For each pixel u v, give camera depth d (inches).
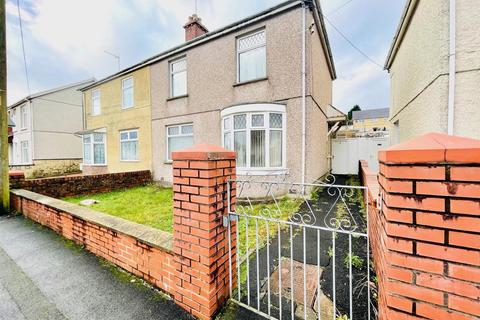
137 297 90.5
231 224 90.0
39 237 153.3
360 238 141.3
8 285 99.9
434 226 42.9
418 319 44.9
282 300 86.5
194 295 80.5
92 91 538.3
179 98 379.6
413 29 216.2
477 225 39.6
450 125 142.1
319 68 346.9
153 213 219.5
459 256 41.2
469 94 138.6
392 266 47.1
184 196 81.0
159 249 92.4
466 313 41.1
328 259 117.0
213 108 339.9
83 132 511.5
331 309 80.7
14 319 80.1
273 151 281.0
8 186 213.8
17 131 740.0
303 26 265.3
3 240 149.6
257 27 295.3
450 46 140.6
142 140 437.1
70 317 80.4
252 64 308.2
